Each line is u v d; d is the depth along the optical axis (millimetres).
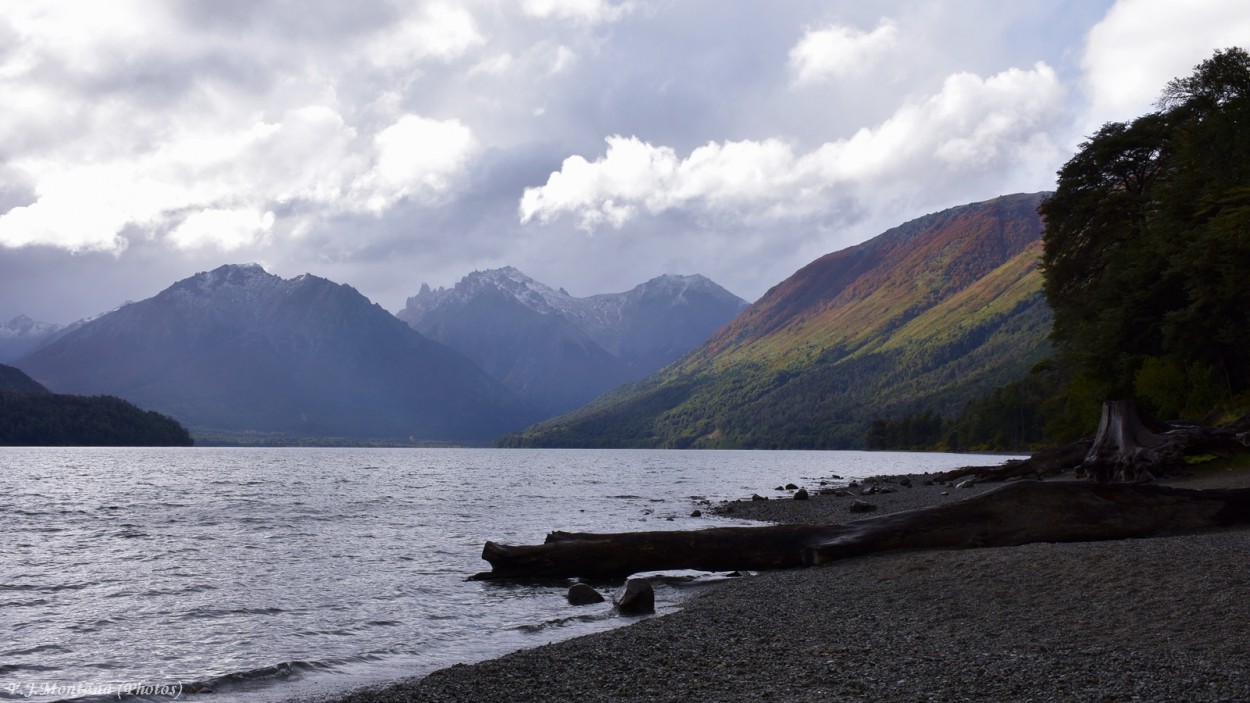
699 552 20547
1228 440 31219
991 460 134375
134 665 13008
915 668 9648
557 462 158375
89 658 13477
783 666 10430
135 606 17922
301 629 15586
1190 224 49656
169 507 48500
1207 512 19047
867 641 11609
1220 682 8102
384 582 20922
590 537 21031
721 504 46594
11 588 20375
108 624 16094
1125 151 61250
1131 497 19562
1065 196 63656
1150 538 17656
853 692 8828
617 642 12633
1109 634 10711
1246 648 9398
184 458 159000
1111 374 53594
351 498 56094
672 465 136875
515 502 51219
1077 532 19016
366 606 17781
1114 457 32250
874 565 18594
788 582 18078
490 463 151750
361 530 34469
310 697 10883
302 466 126438
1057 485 20031
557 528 34438
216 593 19469
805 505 41031
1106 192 61531
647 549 20641
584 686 10156
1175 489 19844
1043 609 12547
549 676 10734
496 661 11719
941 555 18188
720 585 19438
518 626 15656
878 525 20484
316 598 18750
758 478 85688
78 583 21094
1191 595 12016
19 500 54312
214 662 13172
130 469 106562
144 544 29922
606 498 54938
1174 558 14305
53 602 18469
